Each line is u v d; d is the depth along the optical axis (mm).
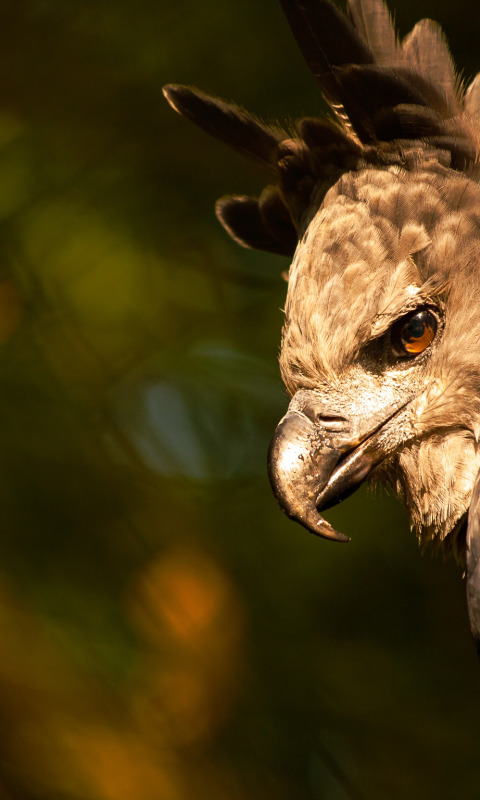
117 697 4613
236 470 4672
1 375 4652
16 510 4641
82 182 4676
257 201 4543
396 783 4621
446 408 4441
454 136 4438
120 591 4637
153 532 4652
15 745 4598
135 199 4680
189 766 4609
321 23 4445
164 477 4664
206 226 4688
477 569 4422
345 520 4660
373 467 4445
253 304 4684
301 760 4625
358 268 4438
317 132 4461
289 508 4438
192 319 4676
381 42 4457
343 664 4645
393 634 4656
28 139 4684
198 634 4633
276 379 4668
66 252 4664
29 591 4625
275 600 4652
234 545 4656
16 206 4672
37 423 4652
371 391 4445
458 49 4684
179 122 4680
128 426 4668
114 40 4691
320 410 4445
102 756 4598
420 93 4438
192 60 4684
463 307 4430
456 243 4426
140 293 4668
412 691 4641
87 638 4621
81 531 4645
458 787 4621
